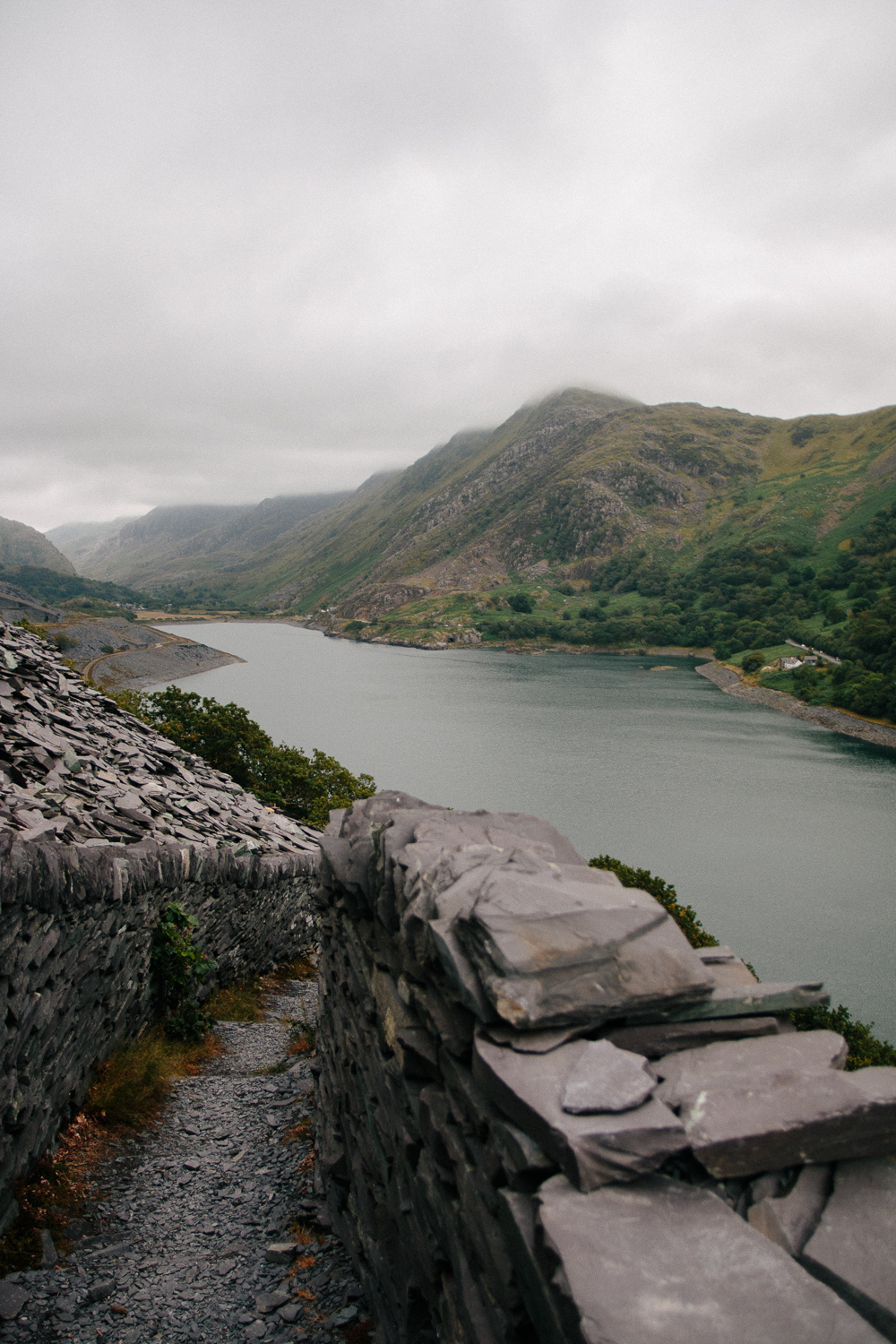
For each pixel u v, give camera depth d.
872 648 144.25
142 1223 6.62
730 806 77.25
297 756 37.91
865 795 81.50
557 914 3.22
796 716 123.75
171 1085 9.91
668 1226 2.25
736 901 55.38
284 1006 14.98
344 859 6.27
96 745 14.55
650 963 3.13
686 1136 2.46
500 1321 2.76
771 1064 2.84
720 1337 1.89
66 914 7.63
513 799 78.88
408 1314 4.22
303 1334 5.19
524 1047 2.90
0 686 13.09
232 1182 7.43
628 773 89.31
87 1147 7.82
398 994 4.57
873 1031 38.97
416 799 6.72
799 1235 2.30
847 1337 1.89
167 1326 5.25
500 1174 2.88
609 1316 1.96
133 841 10.81
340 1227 6.34
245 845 15.59
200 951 12.87
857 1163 2.57
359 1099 5.85
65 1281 5.70
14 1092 6.42
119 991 9.89
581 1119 2.51
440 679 168.00
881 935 49.91
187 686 151.88
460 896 3.60
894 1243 2.23
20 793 9.41
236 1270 5.95
